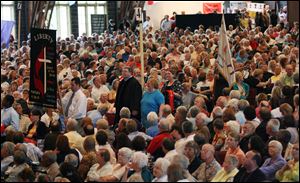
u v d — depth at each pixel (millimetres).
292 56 21781
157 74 22938
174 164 12688
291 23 32969
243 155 14156
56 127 16875
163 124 15211
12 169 14688
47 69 16766
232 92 17781
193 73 22562
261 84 20750
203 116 15758
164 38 32438
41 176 13641
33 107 19406
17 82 24500
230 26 34312
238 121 16172
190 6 49500
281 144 13812
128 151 14195
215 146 15086
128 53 29625
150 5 49312
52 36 16656
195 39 31328
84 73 26984
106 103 19891
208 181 13586
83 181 14695
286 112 15133
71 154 14578
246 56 26344
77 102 18969
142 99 18594
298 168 13078
